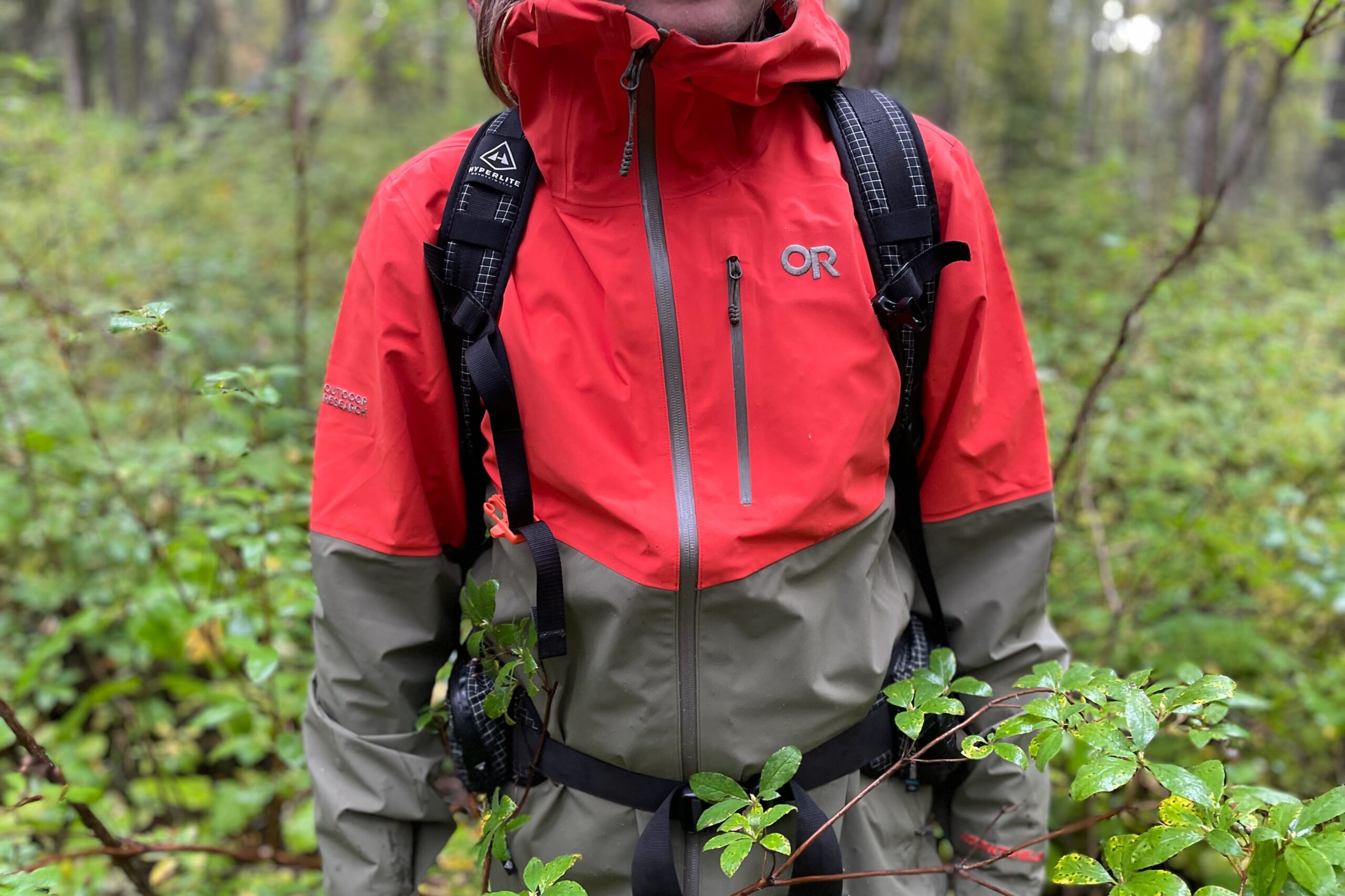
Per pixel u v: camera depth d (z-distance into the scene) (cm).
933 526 128
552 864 105
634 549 108
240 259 495
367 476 123
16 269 396
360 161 856
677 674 110
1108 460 277
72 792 155
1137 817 177
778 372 110
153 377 355
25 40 2300
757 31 120
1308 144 1703
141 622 230
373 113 1154
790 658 111
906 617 125
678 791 116
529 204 117
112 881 226
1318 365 375
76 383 264
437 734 136
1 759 250
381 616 126
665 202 113
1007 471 126
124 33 2686
